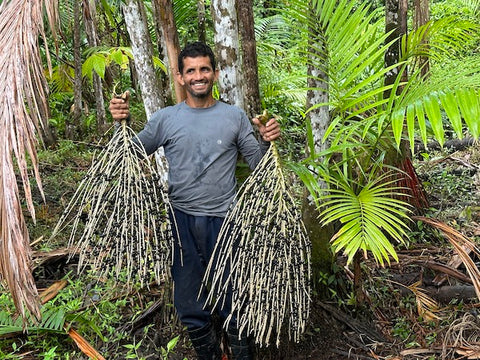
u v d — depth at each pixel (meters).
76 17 6.09
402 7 3.67
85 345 2.86
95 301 3.44
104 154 2.26
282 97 6.99
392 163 3.97
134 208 2.22
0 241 2.06
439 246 4.14
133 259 2.32
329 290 3.23
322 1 2.86
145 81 3.23
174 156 2.52
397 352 3.03
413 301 3.44
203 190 2.50
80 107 6.80
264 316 2.28
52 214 4.83
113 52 4.97
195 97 2.45
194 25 6.35
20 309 2.13
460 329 3.05
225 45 2.80
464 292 3.47
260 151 2.46
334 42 2.82
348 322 3.15
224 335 3.00
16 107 2.08
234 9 2.79
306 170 2.58
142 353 3.05
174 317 3.16
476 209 4.60
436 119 2.22
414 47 3.42
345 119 2.85
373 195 2.65
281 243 2.20
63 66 6.82
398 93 3.83
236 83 2.87
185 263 2.60
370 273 3.60
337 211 2.53
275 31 6.76
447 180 5.32
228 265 2.55
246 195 2.36
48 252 3.97
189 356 3.04
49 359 2.72
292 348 3.03
